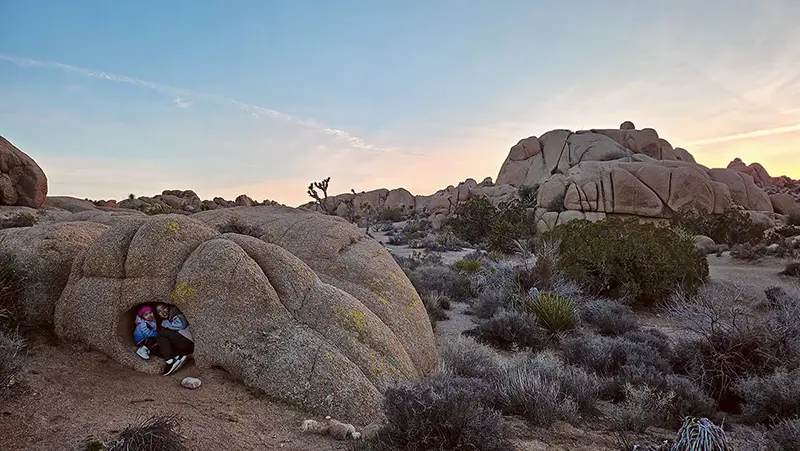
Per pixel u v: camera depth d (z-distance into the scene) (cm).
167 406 479
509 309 1207
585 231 1834
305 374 528
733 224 3472
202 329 567
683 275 1468
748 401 645
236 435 445
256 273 595
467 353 812
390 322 729
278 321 575
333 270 799
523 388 601
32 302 611
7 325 580
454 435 441
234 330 562
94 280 603
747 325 767
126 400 481
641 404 589
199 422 455
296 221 944
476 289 1570
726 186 4272
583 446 509
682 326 924
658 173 4159
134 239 614
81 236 700
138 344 577
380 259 873
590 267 1527
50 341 588
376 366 571
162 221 633
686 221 3622
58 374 512
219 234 683
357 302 648
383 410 482
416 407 450
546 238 2138
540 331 1041
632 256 1480
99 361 560
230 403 507
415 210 8100
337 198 8688
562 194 4359
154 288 588
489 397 591
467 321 1241
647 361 792
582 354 877
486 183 8019
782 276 1988
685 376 745
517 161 7044
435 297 1363
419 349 739
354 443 445
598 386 706
